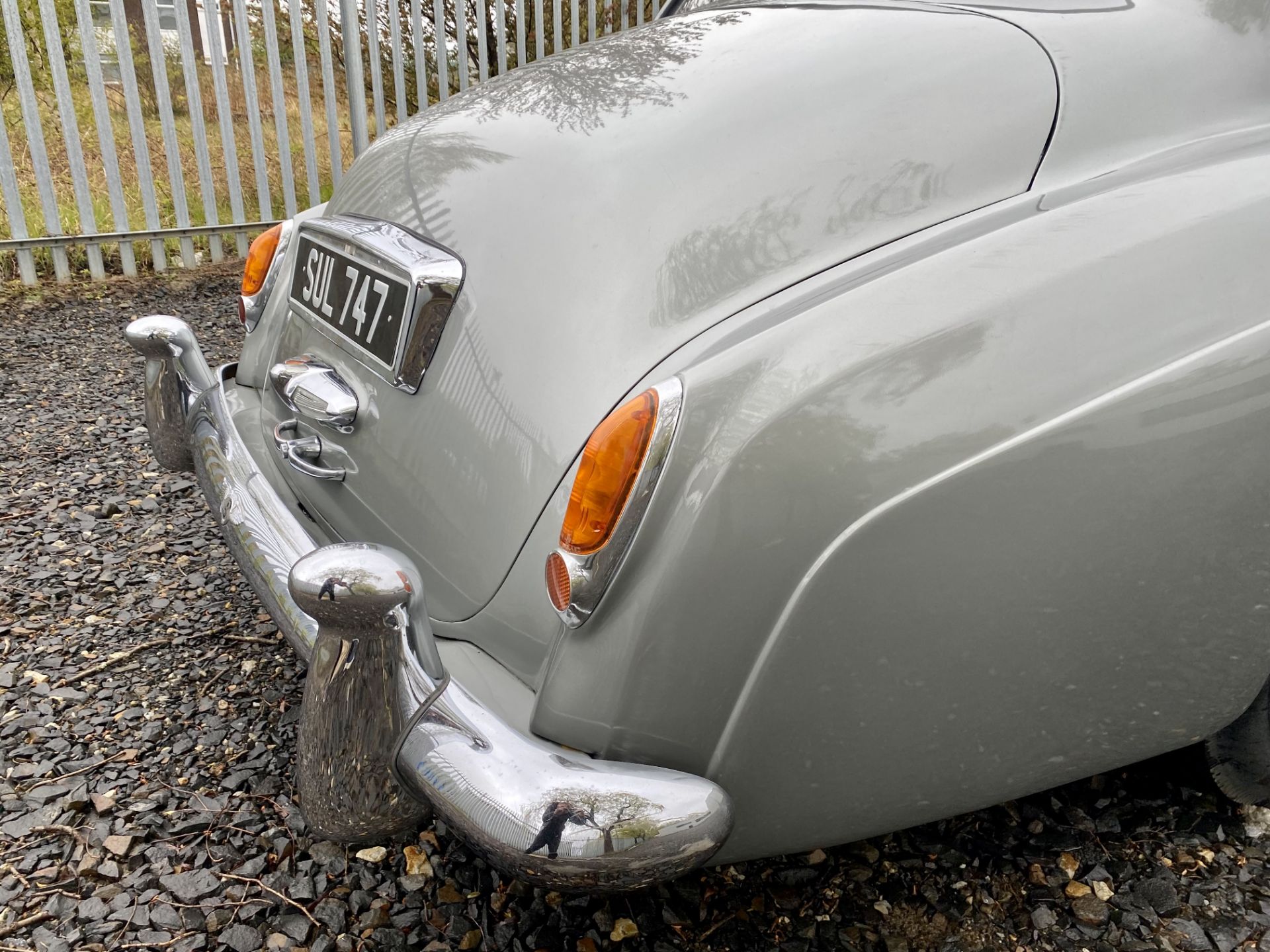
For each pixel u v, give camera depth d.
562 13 6.53
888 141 1.44
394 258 1.61
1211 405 1.25
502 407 1.44
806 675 1.24
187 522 2.89
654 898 1.63
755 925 1.58
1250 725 1.64
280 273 2.18
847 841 1.41
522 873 1.16
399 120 5.94
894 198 1.40
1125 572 1.28
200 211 5.72
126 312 4.71
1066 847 1.73
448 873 1.69
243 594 2.54
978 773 1.38
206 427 1.97
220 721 2.07
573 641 1.27
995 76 1.49
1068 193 1.38
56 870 1.68
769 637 1.21
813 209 1.41
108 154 4.90
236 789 1.88
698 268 1.39
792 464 1.18
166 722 2.06
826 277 1.34
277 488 1.96
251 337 2.25
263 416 2.10
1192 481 1.26
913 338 1.21
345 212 1.92
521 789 1.16
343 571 1.15
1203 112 1.51
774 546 1.19
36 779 1.89
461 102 1.96
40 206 5.41
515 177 1.61
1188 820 1.78
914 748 1.32
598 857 1.13
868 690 1.26
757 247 1.39
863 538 1.19
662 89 1.64
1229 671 1.43
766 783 1.30
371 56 5.53
